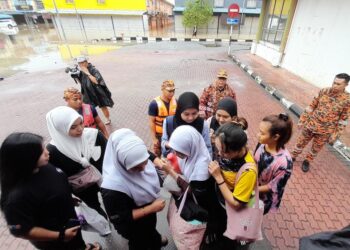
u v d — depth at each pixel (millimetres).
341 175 3707
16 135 1438
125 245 2564
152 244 2193
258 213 1800
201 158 1763
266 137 1995
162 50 17422
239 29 27766
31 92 8367
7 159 1400
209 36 27078
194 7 24891
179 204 1892
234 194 1696
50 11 26875
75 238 2031
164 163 1914
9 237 2754
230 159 1724
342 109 3166
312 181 3570
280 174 1982
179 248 1888
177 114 2330
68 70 4812
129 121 5820
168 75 10289
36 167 1499
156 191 1814
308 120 3543
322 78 7680
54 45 20203
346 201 3193
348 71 6492
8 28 27062
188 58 14125
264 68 10758
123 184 1587
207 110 3604
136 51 16969
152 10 30828
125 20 27109
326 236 1403
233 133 1605
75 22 27438
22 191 1444
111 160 1657
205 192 1821
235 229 1771
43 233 1582
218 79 3406
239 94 7617
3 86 9211
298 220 2887
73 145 1997
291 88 7836
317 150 3578
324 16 7547
